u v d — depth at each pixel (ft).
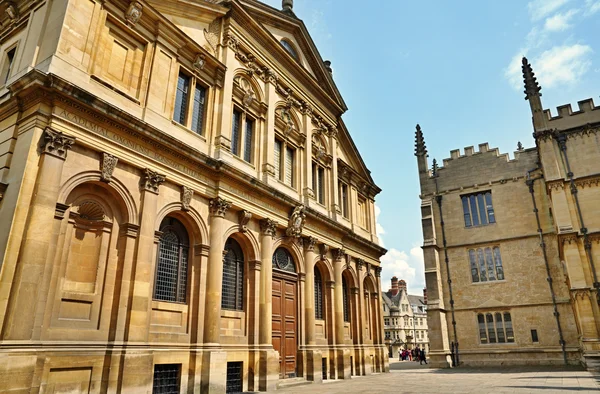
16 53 48.80
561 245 92.12
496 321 111.96
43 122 41.01
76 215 43.42
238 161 66.59
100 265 44.45
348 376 82.58
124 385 42.06
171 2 61.87
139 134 49.67
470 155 126.21
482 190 121.70
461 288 117.91
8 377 33.32
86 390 40.16
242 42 72.84
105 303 43.73
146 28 56.18
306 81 90.12
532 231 112.27
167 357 48.62
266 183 71.10
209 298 55.16
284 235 73.82
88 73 46.65
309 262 78.54
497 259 115.96
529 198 114.93
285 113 82.84
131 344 43.91
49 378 37.42
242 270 65.26
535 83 105.60
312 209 79.97
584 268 87.71
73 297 41.22
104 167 45.52
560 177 94.38
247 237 64.75
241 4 71.51
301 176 84.02
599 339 82.43
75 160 43.27
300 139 85.87
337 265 88.58
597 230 88.38
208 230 58.23
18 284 35.70
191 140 59.31
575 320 100.94
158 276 51.49
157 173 51.39
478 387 55.83
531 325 106.93
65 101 42.52
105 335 42.93
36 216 38.01
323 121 95.76
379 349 101.45
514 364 106.11
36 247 37.42
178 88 60.29
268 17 82.69
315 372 72.13
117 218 47.32
